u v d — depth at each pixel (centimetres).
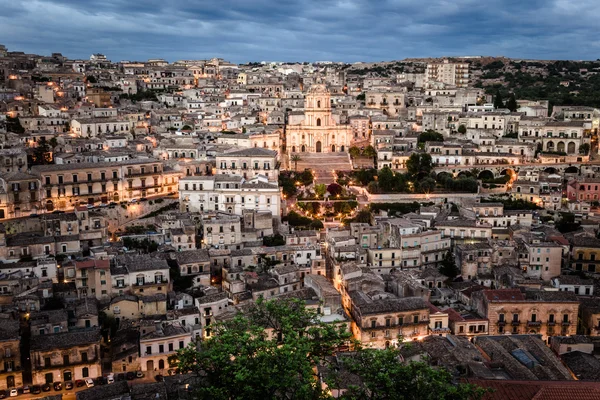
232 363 9444
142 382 14250
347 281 17338
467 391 8825
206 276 18375
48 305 16275
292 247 19750
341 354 13062
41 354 13825
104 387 12694
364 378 9138
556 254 19275
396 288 17612
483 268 19375
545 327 16125
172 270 18388
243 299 16712
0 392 13625
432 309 16150
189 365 9606
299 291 17012
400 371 8806
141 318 16112
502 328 16088
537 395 10625
